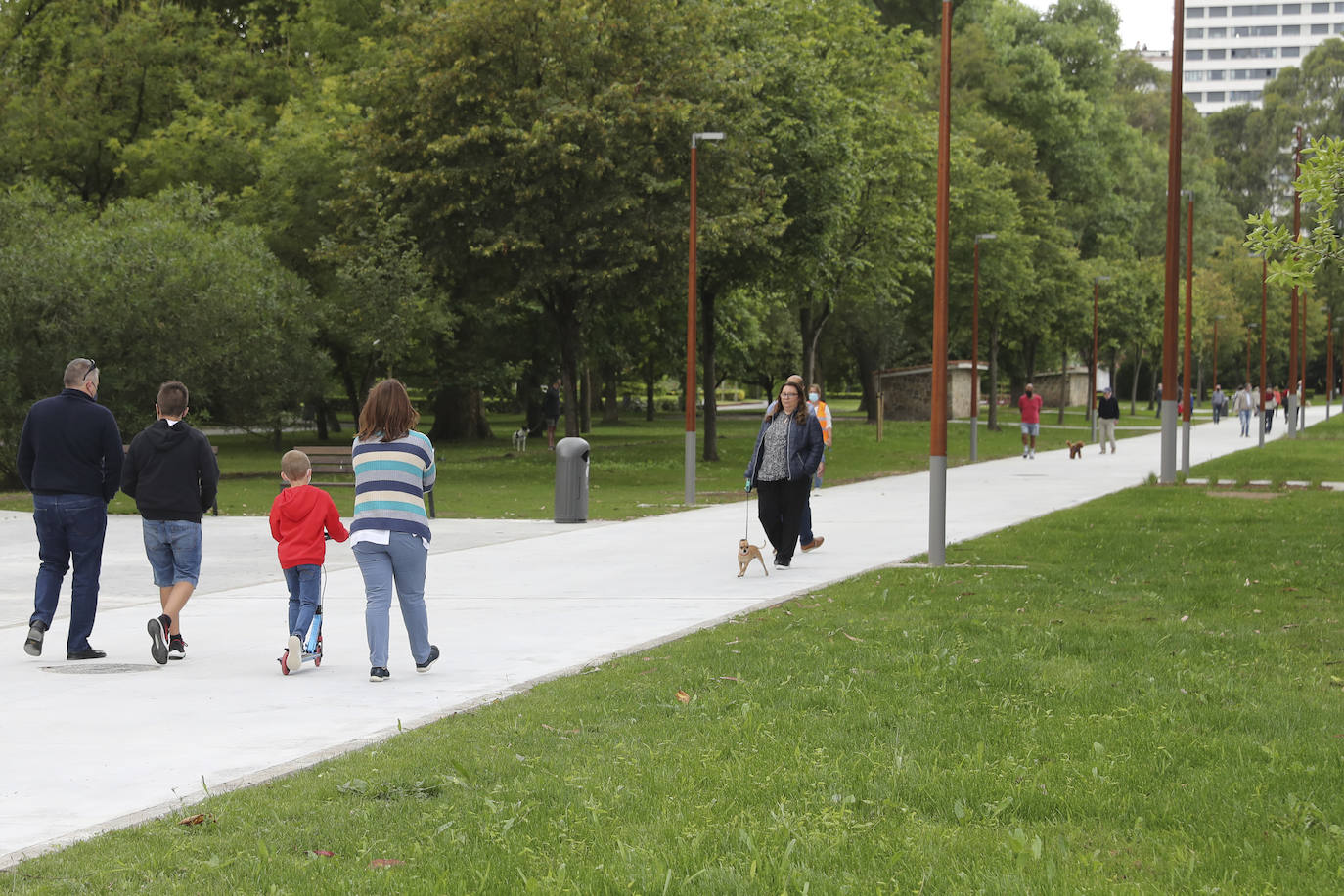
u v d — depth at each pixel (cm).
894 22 8125
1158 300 8575
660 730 766
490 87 3550
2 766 714
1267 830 570
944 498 1614
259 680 965
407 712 851
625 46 3662
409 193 3709
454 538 2005
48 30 5147
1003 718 782
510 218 3578
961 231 6088
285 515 1021
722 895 498
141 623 1240
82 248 3125
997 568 1534
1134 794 624
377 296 3838
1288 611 1190
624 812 608
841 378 9506
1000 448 5031
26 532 2084
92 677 977
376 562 971
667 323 5438
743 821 589
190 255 3325
